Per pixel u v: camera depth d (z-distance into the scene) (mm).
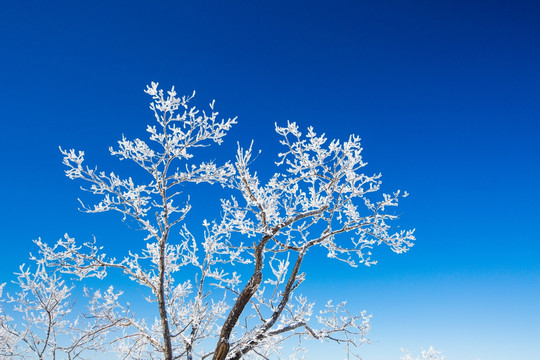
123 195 6480
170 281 8094
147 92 6270
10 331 7492
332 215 7906
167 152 6418
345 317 8258
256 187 7531
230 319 6625
